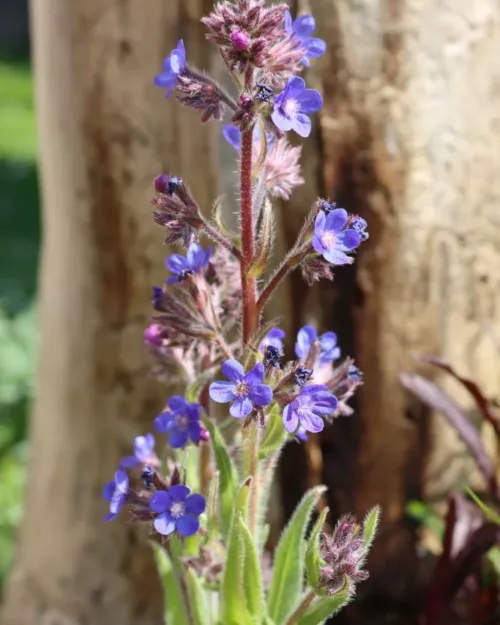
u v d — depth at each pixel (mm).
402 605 592
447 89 552
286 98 423
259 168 443
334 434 580
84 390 616
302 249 440
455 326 581
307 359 458
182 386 594
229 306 472
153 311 590
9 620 710
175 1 547
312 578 443
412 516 590
